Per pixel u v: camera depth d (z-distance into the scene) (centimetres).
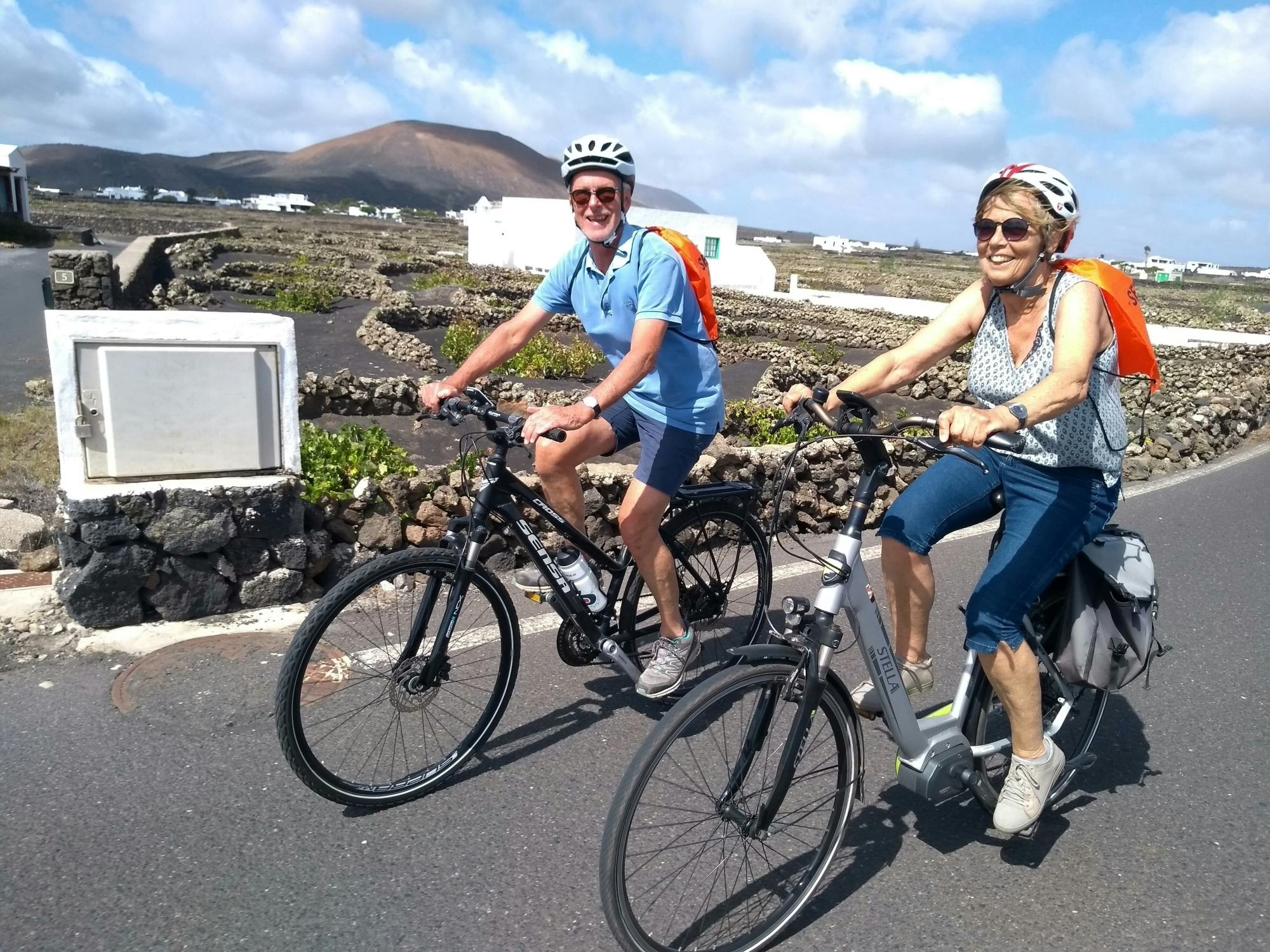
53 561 477
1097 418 267
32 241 4572
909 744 272
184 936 243
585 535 351
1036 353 265
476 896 265
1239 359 1831
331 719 348
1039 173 253
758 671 235
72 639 403
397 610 339
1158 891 284
